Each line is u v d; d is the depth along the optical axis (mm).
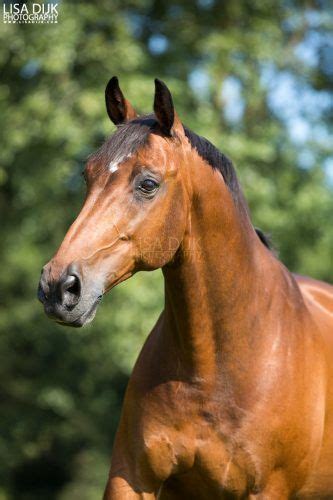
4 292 15492
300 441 3920
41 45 12898
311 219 14844
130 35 13539
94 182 3520
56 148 13539
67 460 18828
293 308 4121
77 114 13141
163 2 15508
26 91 13742
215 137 13406
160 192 3531
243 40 14609
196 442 3854
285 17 15797
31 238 14172
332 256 15344
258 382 3854
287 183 15078
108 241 3430
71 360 15742
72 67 13414
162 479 3930
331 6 16281
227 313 3830
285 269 4309
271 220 13648
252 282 3928
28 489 18812
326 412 4102
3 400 16312
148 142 3551
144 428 3910
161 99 3578
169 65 14242
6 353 16094
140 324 12328
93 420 16703
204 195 3729
